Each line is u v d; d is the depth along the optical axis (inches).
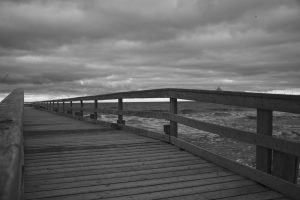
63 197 104.9
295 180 103.4
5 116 56.1
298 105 96.1
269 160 114.9
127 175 132.2
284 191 104.5
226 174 133.3
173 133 204.1
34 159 161.9
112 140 227.5
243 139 125.3
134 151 183.5
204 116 1327.5
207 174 133.4
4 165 27.2
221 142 408.8
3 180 23.6
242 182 121.6
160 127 678.5
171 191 111.7
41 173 134.7
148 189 113.9
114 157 167.2
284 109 102.1
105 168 143.7
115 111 323.0
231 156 300.7
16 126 46.5
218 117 1238.9
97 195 107.2
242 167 129.1
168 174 133.6
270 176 111.3
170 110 203.2
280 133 650.8
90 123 406.0
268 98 109.4
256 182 120.9
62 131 295.1
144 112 245.3
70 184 119.3
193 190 112.7
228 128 135.4
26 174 132.8
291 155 103.1
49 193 108.8
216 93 142.2
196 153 169.6
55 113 728.3
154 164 151.3
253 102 118.1
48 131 294.8
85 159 162.4
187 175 132.1
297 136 595.5
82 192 110.1
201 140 434.3
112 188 114.9
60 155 172.2
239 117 1220.5
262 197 104.5
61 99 657.0
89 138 240.4
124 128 299.3
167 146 199.6
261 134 115.0
